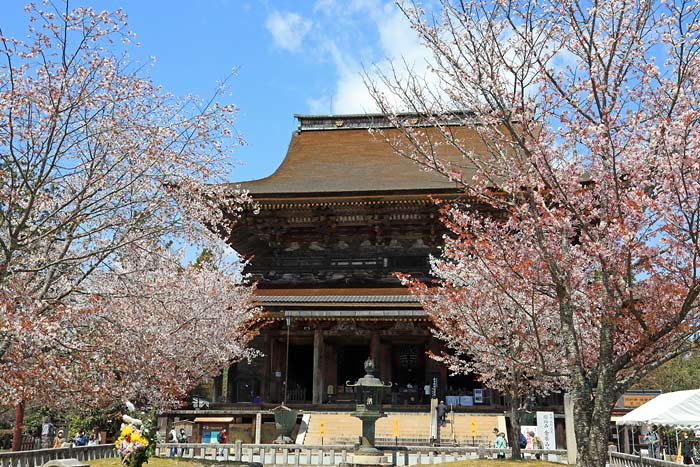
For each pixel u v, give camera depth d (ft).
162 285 75.61
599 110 48.34
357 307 160.25
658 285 49.88
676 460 120.88
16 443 106.93
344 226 182.19
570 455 88.94
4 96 54.44
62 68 56.90
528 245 57.47
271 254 184.24
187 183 65.05
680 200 44.57
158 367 75.97
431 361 166.91
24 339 51.90
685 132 44.32
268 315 156.87
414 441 126.31
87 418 140.36
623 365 44.98
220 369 141.38
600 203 51.93
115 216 62.28
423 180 183.83
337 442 129.29
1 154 56.08
